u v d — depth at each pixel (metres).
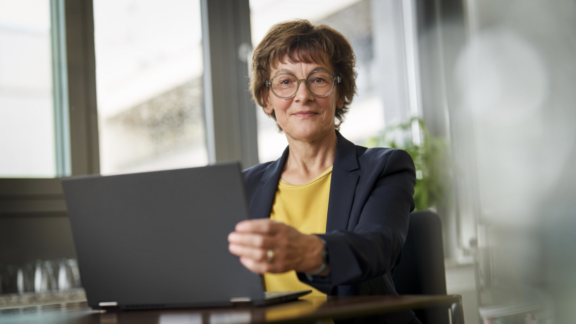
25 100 2.25
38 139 2.27
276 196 1.45
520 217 3.05
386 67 3.53
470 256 3.16
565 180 2.95
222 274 0.86
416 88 3.50
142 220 0.90
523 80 3.12
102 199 0.92
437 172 3.06
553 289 2.91
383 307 0.81
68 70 2.32
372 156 1.35
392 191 1.23
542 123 3.05
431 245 1.43
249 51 2.89
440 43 3.40
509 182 3.11
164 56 2.67
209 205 0.85
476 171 3.20
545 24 3.07
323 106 1.44
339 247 0.89
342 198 1.29
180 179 0.86
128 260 0.92
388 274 1.29
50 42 2.32
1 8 2.23
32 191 2.17
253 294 0.85
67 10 2.33
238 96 2.85
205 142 2.79
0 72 2.21
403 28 3.57
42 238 2.16
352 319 1.09
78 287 2.01
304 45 1.46
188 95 2.76
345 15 3.37
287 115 1.46
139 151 2.56
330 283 0.89
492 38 3.24
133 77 2.55
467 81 3.29
